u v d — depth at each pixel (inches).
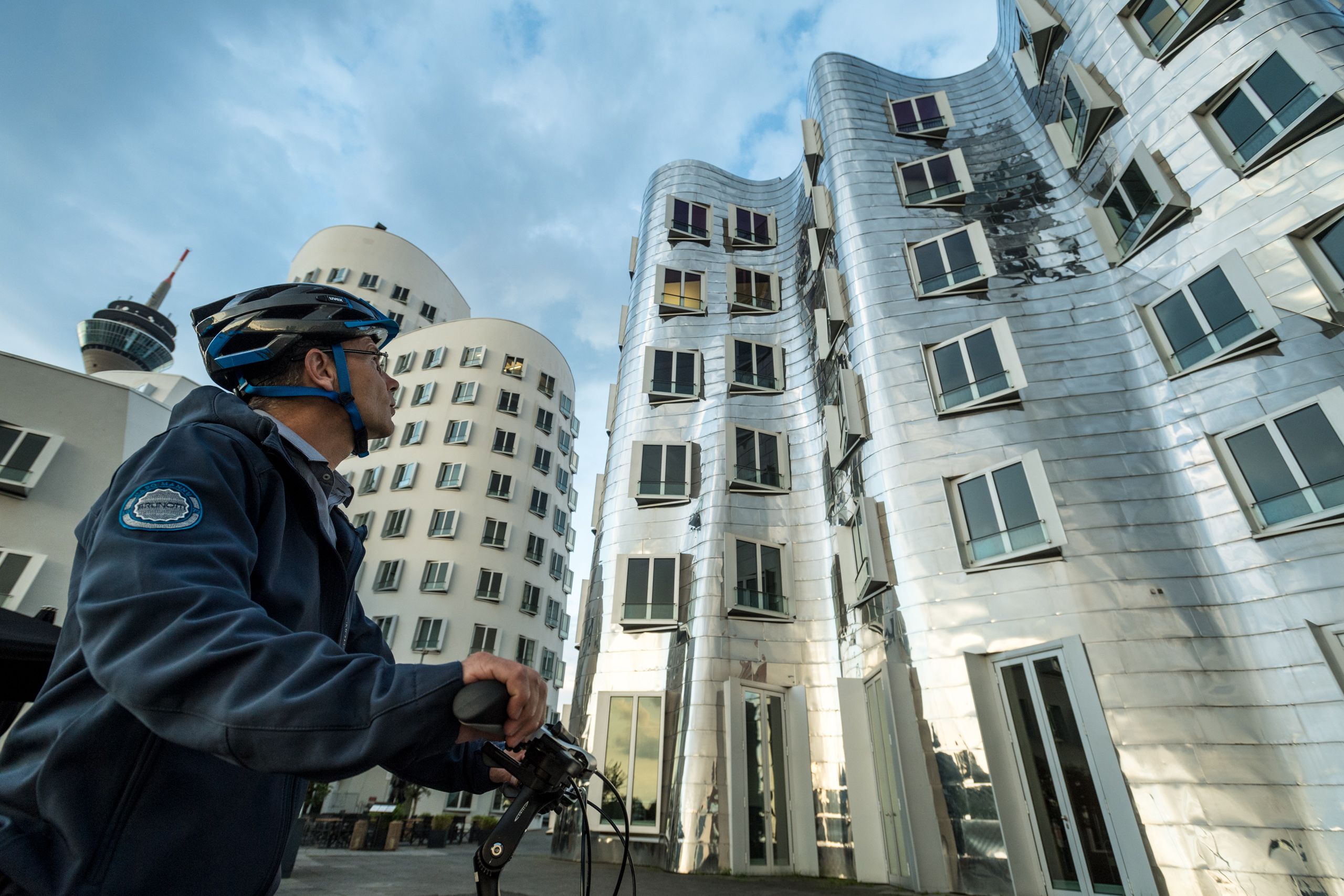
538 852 702.5
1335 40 416.8
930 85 768.9
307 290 69.0
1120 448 437.4
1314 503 352.2
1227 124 449.4
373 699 31.3
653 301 799.1
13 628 77.5
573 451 1706.4
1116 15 538.0
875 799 462.6
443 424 1472.7
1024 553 414.0
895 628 452.1
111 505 41.0
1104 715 357.1
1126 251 498.0
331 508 61.8
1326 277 385.1
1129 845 326.3
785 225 860.0
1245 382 397.4
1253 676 348.8
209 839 40.1
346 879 401.7
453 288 2046.0
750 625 573.3
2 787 38.0
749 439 668.1
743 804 482.0
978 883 361.1
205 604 34.5
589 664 608.1
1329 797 306.2
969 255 561.9
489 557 1352.1
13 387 679.1
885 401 524.4
